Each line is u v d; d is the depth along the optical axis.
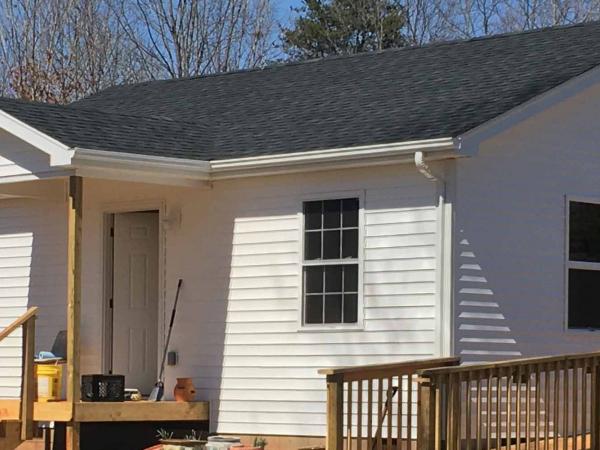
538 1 41.06
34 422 15.88
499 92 15.71
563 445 13.59
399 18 43.41
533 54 17.34
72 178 15.09
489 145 15.05
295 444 15.72
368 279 15.21
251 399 16.14
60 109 16.55
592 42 17.14
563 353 15.62
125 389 17.45
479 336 14.77
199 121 18.56
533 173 15.54
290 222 15.95
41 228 18.38
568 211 15.89
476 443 12.99
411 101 16.53
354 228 15.39
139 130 16.72
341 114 16.94
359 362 15.24
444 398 12.56
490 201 15.02
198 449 13.91
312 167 15.53
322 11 44.22
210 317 16.61
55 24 37.84
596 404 13.91
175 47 39.72
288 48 43.72
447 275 14.58
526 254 15.35
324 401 15.52
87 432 15.79
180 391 16.31
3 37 37.62
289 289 15.92
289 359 15.86
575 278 15.99
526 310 15.27
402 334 14.90
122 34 39.31
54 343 17.59
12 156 15.82
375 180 15.21
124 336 17.70
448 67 17.94
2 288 18.75
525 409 13.65
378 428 13.23
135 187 17.44
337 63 20.22
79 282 15.13
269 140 16.53
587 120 16.27
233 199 16.52
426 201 14.79
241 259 16.39
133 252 17.88
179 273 16.95
